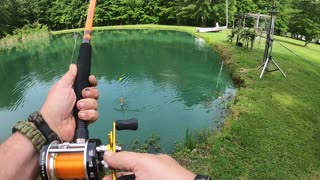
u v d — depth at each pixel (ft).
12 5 156.76
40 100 55.31
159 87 57.77
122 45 112.37
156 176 2.67
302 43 111.45
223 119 38.40
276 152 26.22
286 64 60.54
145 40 121.80
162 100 49.98
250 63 60.75
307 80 51.39
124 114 44.19
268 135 29.40
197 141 29.71
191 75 65.87
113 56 93.25
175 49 99.09
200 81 60.59
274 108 37.37
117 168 2.85
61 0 163.84
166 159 2.87
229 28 142.72
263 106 37.50
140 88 57.41
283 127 31.58
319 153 26.50
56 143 3.18
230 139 28.22
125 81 63.26
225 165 24.08
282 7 138.92
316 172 23.65
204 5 150.20
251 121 32.45
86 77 4.09
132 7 171.63
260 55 68.54
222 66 70.85
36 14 163.94
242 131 29.81
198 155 25.85
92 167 2.94
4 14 146.20
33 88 63.46
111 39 127.95
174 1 164.25
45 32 144.77
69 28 166.40
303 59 71.20
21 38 135.33
